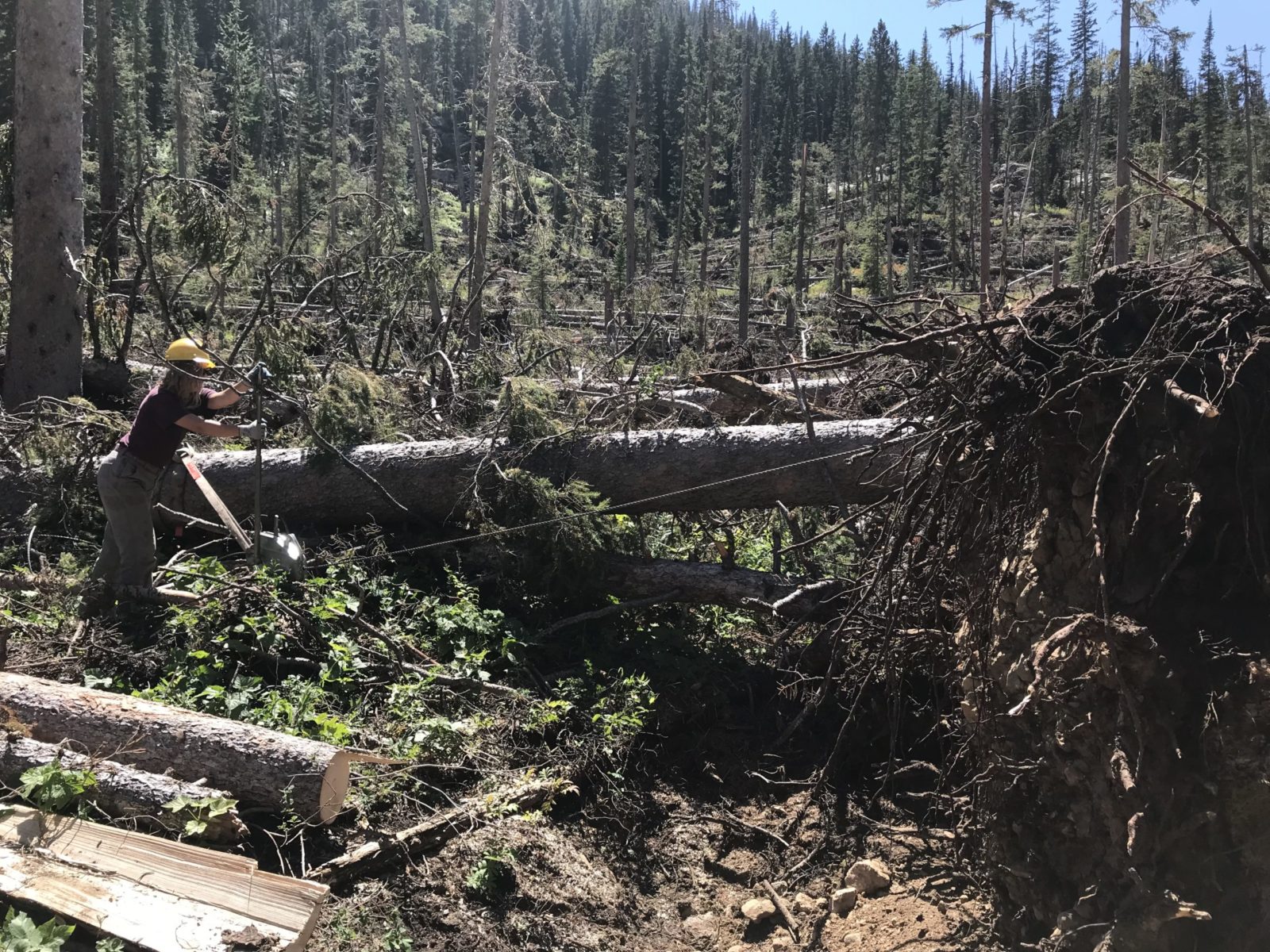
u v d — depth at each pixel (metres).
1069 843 3.51
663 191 55.19
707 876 4.41
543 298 17.75
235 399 5.61
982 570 4.14
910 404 4.89
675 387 8.96
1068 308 3.84
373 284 9.77
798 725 5.27
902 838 4.50
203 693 4.40
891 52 61.62
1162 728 3.22
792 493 6.07
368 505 6.33
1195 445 3.39
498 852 3.93
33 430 6.57
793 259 39.19
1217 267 4.00
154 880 3.01
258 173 34.44
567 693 5.16
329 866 3.62
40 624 4.98
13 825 3.18
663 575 6.04
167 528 6.39
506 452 6.27
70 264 8.80
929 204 48.84
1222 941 3.06
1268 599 3.29
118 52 29.94
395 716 4.62
